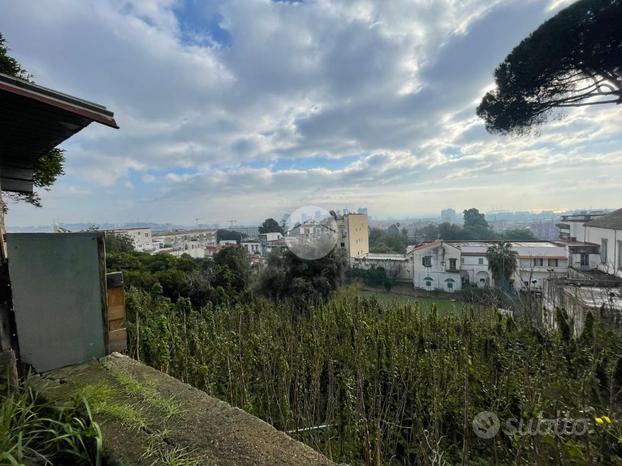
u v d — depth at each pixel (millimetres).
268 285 9344
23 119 2051
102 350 1913
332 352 4207
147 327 4066
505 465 2289
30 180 3432
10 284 1648
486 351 4039
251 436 1115
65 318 1798
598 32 6379
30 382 1524
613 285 6387
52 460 1085
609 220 14844
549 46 6953
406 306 6719
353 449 2543
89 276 1885
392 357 3664
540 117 8328
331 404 2943
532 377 2635
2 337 1602
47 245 1759
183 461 976
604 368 2754
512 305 5500
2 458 934
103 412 1249
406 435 3016
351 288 10016
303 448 1059
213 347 3988
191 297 8703
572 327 4148
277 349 4047
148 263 11086
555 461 1674
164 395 1392
